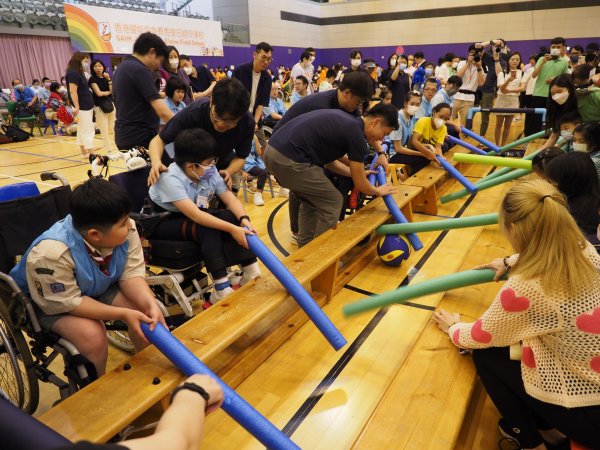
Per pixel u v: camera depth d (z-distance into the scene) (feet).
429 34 57.93
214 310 5.92
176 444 2.19
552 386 4.66
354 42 65.10
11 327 5.05
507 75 23.03
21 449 2.31
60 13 42.65
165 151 7.80
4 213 5.75
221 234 7.01
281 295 6.34
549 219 4.35
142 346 5.82
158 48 9.20
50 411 4.09
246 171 14.58
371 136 8.55
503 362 5.24
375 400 5.75
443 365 6.03
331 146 8.04
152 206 7.36
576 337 4.42
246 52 57.26
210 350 5.04
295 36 64.03
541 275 4.43
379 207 10.00
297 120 8.27
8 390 6.05
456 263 9.71
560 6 48.75
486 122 23.16
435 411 5.23
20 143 27.89
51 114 31.48
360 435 4.90
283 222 13.17
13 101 32.65
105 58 38.93
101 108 22.09
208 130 7.66
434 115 13.84
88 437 3.77
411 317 7.53
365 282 8.93
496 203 13.91
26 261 4.80
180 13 53.26
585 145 9.78
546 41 50.49
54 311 4.88
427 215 13.00
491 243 10.79
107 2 45.55
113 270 5.33
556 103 12.85
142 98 9.34
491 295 8.15
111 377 4.60
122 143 9.68
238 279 8.28
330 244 7.98
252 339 6.84
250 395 5.86
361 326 7.33
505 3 51.70
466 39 55.57
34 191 6.55
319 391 5.92
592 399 4.50
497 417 6.32
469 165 18.65
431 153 13.43
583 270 4.33
